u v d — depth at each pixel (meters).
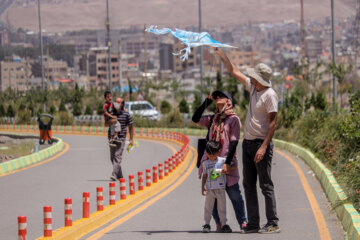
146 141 64.50
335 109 44.72
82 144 59.94
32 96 118.25
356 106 29.94
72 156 44.38
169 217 18.17
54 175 31.16
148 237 14.87
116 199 22.05
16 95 121.88
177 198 22.34
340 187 20.09
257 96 13.95
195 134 71.75
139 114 82.69
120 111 27.50
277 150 46.22
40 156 42.00
